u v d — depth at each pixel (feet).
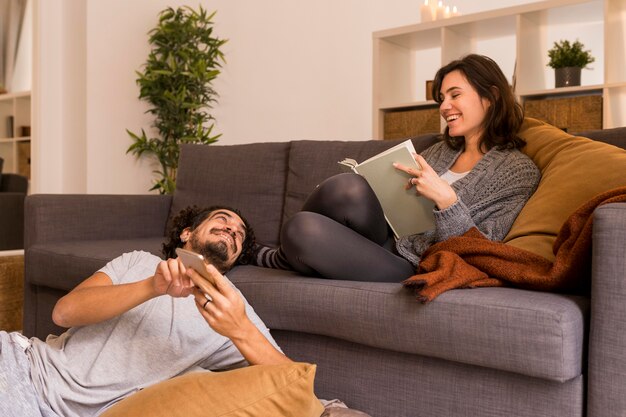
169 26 15.17
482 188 6.03
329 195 5.70
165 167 15.51
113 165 15.11
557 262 4.53
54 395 4.47
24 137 18.02
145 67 15.61
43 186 15.14
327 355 5.45
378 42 13.04
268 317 5.64
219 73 16.02
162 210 9.64
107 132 14.98
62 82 15.35
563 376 4.02
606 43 10.52
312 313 5.30
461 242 5.18
